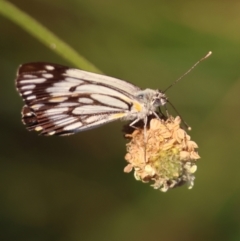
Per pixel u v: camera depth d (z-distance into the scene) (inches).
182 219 17.8
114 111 16.3
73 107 16.2
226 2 17.9
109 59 18.1
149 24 18.0
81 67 16.5
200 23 17.9
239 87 17.9
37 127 16.2
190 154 16.0
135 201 18.0
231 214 17.7
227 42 17.9
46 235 18.0
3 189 18.0
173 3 18.0
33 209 18.1
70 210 18.1
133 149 16.1
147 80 18.1
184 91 18.0
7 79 18.1
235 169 17.8
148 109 16.2
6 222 17.9
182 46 17.9
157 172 15.9
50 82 16.1
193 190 17.8
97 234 18.0
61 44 16.6
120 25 18.1
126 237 17.9
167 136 16.0
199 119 18.0
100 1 18.1
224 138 17.9
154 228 17.8
